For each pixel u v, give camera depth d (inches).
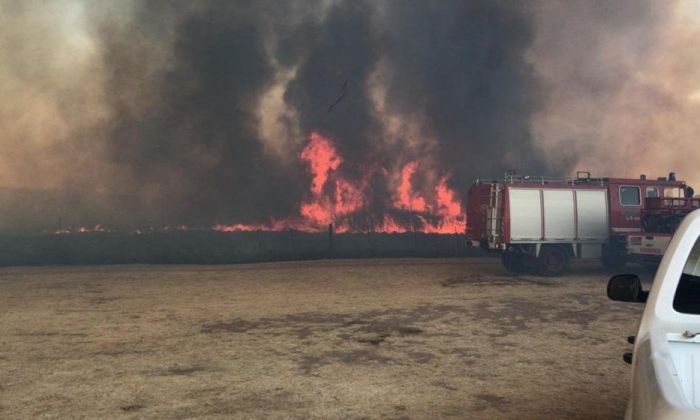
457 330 315.6
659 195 646.5
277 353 262.7
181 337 296.7
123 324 330.0
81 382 216.5
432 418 178.7
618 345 280.1
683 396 73.2
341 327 323.6
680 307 107.7
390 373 230.2
